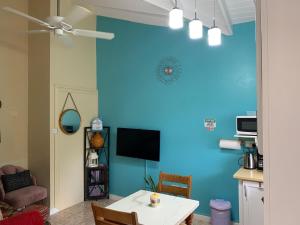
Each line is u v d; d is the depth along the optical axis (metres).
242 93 3.45
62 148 4.08
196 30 2.22
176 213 2.21
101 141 4.44
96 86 4.70
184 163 3.88
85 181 4.43
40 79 4.00
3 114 3.85
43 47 3.97
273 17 0.69
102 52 4.66
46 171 3.92
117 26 4.49
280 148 0.68
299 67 0.66
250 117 3.16
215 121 3.64
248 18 3.33
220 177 3.61
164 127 4.04
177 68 3.93
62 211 3.98
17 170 3.80
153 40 4.15
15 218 2.05
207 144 3.71
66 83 4.15
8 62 3.91
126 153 4.27
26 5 4.14
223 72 3.58
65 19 2.73
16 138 4.00
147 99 4.21
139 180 4.27
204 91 3.72
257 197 2.80
